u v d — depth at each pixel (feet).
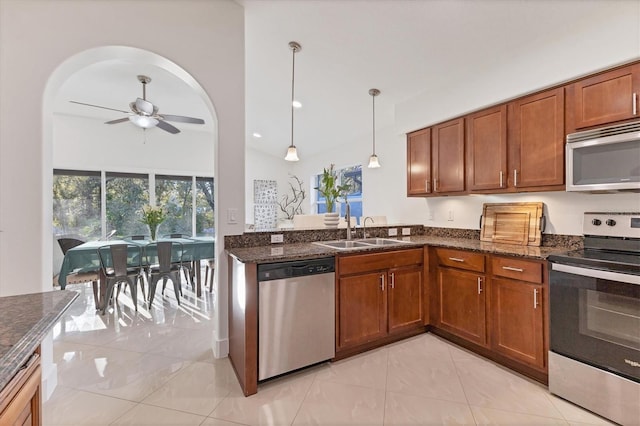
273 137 19.93
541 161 7.63
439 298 9.04
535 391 6.34
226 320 7.92
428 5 7.11
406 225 11.71
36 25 6.04
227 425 5.34
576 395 5.86
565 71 7.07
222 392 6.30
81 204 17.26
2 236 5.82
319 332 7.18
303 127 17.03
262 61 10.45
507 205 9.16
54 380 6.34
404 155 13.76
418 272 9.12
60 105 15.49
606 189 6.24
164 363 7.51
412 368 7.28
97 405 5.85
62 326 9.96
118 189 18.30
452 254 8.63
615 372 5.38
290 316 6.74
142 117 12.21
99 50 6.67
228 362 7.58
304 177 23.52
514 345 7.07
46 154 6.23
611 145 6.19
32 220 6.00
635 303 5.16
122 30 6.75
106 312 11.34
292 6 7.75
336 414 5.64
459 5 6.97
